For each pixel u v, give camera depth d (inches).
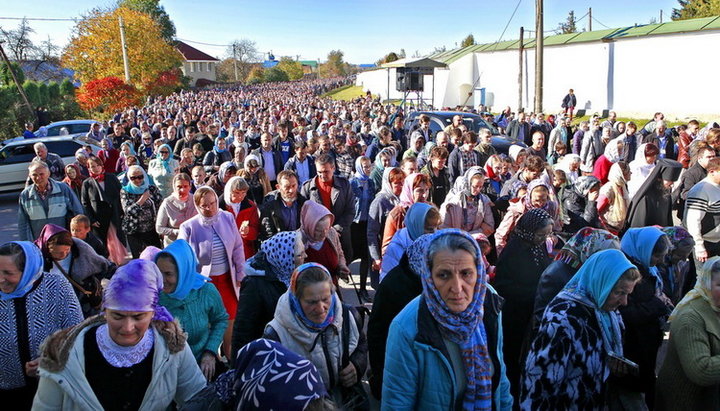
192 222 183.9
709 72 908.6
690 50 932.0
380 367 133.5
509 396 97.4
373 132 537.3
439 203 283.9
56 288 126.0
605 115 1082.7
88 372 89.4
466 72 1411.2
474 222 219.9
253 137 507.8
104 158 466.6
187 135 482.9
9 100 1215.6
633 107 1037.2
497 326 94.6
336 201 241.0
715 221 200.4
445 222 216.2
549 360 100.7
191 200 230.4
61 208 258.2
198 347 132.6
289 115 872.3
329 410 70.5
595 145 473.4
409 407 90.3
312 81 3909.9
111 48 1861.5
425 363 88.9
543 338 102.8
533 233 142.5
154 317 97.2
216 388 77.4
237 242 190.9
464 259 85.7
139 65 1898.4
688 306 113.3
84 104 1557.6
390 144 418.9
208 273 181.9
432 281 87.9
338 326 112.4
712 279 108.7
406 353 89.8
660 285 138.1
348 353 114.4
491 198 271.6
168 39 3021.7
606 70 1076.5
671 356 118.0
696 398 114.3
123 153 464.8
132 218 258.4
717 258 111.0
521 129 603.5
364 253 265.1
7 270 116.9
